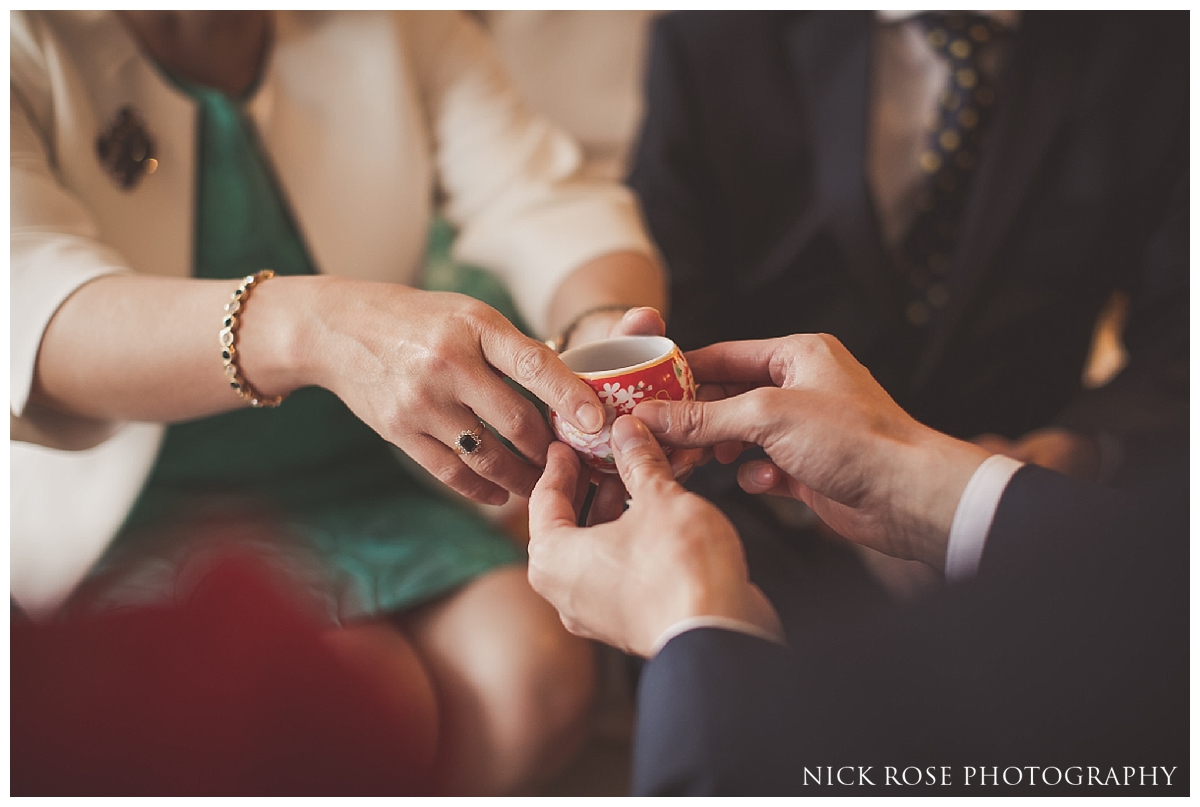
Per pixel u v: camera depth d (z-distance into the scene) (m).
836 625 0.52
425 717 0.77
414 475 0.95
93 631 0.62
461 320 0.68
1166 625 0.47
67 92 0.81
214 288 0.74
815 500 0.73
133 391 0.75
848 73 0.96
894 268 0.96
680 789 0.51
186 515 0.88
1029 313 0.95
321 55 0.91
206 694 0.62
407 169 0.93
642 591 0.60
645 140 1.02
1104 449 0.89
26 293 0.75
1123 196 0.94
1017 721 0.48
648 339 0.73
